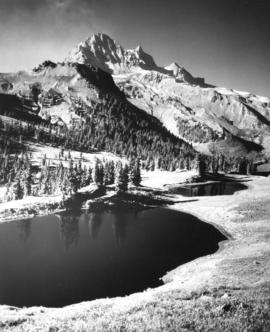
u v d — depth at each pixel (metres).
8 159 150.00
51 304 42.12
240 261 48.44
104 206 108.38
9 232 78.62
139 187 138.38
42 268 55.06
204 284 36.53
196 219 92.75
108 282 49.09
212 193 139.25
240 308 22.09
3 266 56.03
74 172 121.81
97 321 22.53
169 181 168.00
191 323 19.66
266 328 17.92
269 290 29.67
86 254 62.38
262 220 83.75
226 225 83.50
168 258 59.50
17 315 28.83
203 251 63.06
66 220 91.69
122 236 74.88
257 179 193.62
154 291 38.12
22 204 102.56
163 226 84.56
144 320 21.30
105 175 139.12
